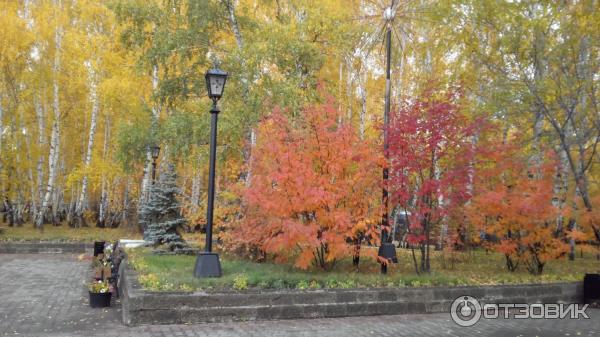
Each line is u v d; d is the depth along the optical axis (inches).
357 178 412.2
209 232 376.5
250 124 580.1
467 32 604.1
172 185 608.1
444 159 450.9
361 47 662.5
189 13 655.1
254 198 381.7
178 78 707.4
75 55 959.0
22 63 957.2
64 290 440.5
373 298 360.5
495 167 473.1
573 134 604.4
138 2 670.5
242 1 714.8
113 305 374.0
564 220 565.3
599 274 425.1
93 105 1000.9
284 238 366.3
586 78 535.2
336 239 387.2
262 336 284.8
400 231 789.9
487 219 500.4
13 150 1048.2
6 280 495.2
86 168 956.6
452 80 592.7
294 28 598.9
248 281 350.0
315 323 325.4
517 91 554.6
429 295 378.3
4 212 1296.8
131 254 540.4
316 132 420.5
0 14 905.5
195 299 316.2
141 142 791.1
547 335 307.6
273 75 657.0
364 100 872.3
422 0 597.6
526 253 497.0
